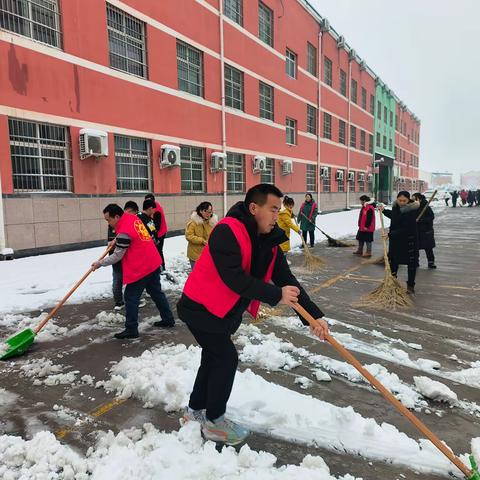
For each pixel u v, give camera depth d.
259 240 2.35
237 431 2.51
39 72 8.42
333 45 24.42
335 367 3.55
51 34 8.76
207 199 13.82
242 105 15.90
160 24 11.53
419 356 3.87
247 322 4.80
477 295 6.09
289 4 19.02
